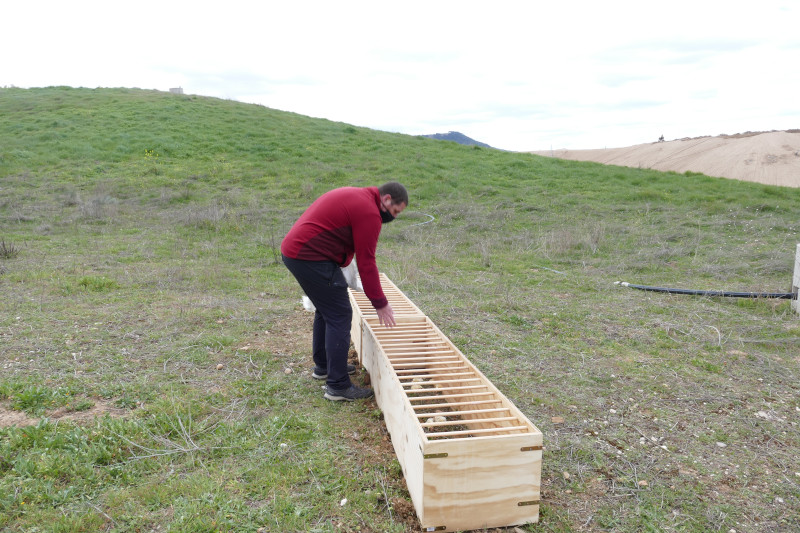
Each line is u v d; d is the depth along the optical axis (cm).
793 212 1239
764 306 628
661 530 253
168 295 630
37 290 630
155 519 249
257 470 288
